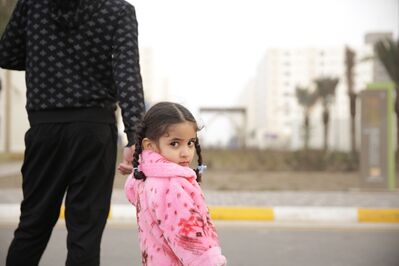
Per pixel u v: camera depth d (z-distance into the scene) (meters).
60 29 2.50
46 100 2.50
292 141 58.53
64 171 2.51
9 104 23.09
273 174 15.86
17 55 2.68
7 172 14.73
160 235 2.15
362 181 10.56
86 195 2.52
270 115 125.88
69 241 2.50
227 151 24.95
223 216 7.10
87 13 2.50
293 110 110.94
